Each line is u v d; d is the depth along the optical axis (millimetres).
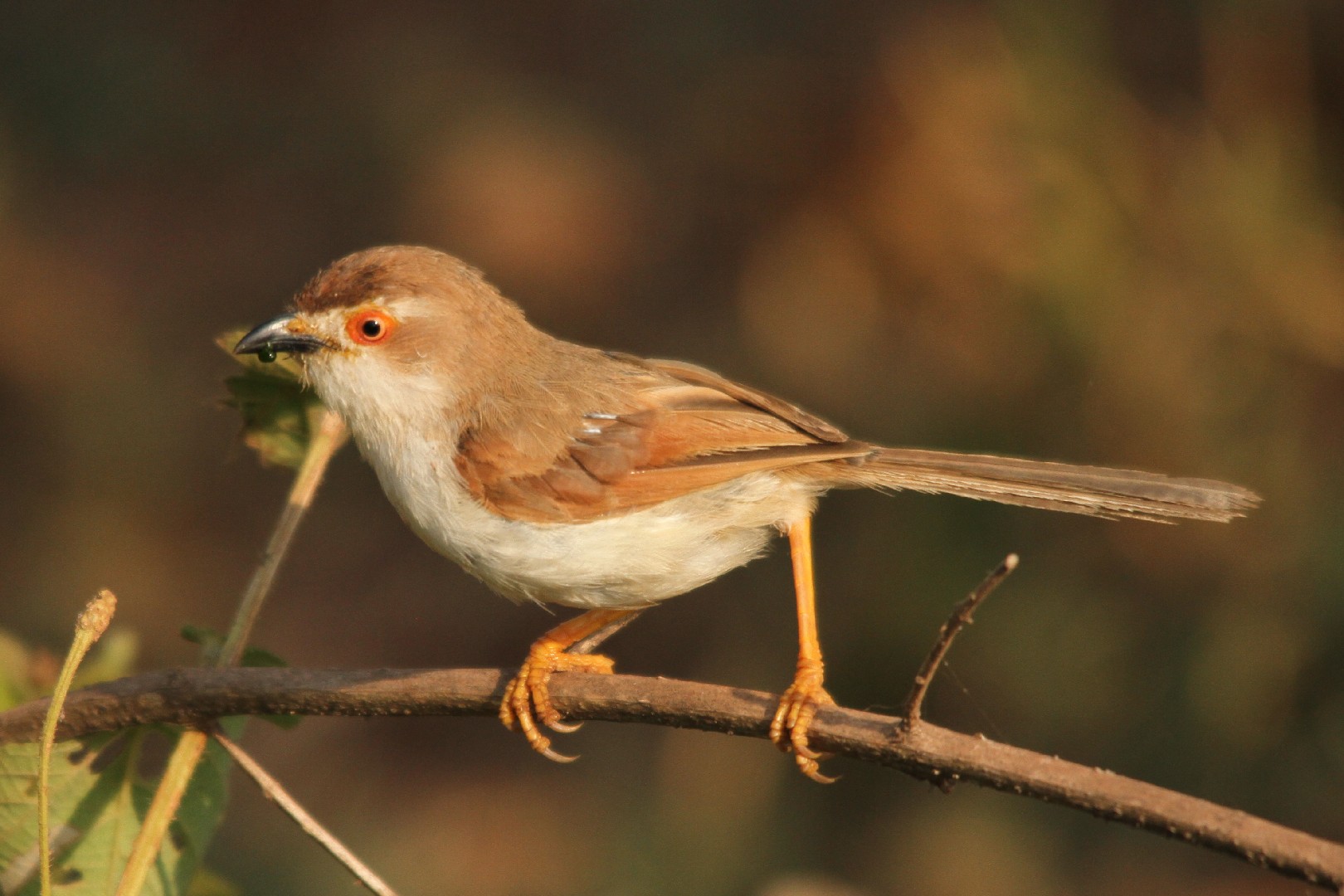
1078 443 12125
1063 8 12539
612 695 6047
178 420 17875
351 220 19125
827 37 17766
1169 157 12359
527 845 14164
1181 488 6875
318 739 15812
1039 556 12391
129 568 16719
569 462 7059
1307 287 11711
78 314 18516
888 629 12992
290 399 7520
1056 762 4855
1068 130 12219
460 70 20359
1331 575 11258
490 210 18375
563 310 17656
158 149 20125
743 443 7156
